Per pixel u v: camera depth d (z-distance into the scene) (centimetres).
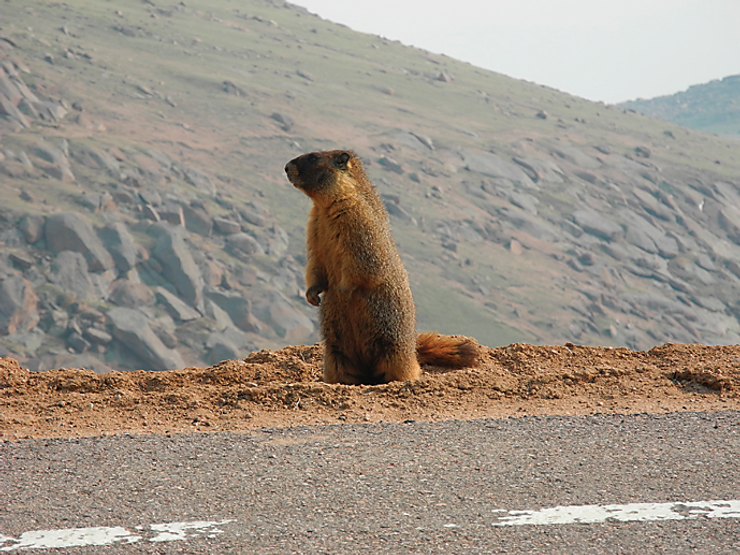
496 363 867
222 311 10469
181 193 12444
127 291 9925
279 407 645
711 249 17450
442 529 368
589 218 16825
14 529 371
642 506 394
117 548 350
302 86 19700
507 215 15762
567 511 388
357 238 763
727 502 398
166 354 9062
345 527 371
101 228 10519
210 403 655
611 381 725
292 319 10788
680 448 488
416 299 11975
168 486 428
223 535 363
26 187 10988
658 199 18575
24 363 8244
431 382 698
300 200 14050
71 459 479
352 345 802
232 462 470
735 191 19962
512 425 554
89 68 16312
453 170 17150
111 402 662
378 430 545
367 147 16738
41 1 19750
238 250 11888
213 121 16150
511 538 358
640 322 14000
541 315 12825
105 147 12938
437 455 480
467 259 13875
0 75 13500
